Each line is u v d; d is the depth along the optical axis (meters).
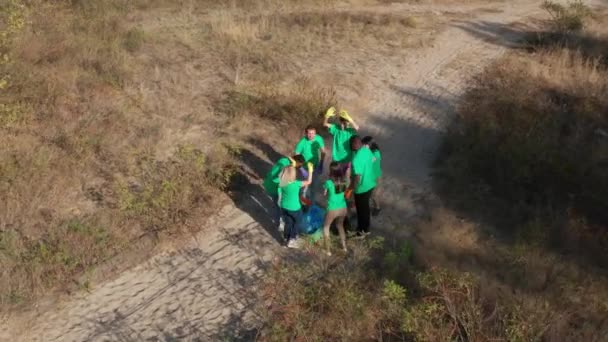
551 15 21.88
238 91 14.20
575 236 8.86
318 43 18.28
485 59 17.61
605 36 19.38
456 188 10.38
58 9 17.91
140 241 8.95
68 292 8.02
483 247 8.58
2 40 12.85
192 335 7.42
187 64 15.87
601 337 6.76
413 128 13.02
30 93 12.39
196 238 9.21
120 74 14.23
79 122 11.90
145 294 8.09
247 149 11.73
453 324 6.83
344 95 14.48
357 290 7.56
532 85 14.85
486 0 25.89
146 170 10.63
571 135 12.41
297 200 8.55
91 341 7.30
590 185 10.42
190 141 11.84
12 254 8.16
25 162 10.23
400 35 19.66
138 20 19.50
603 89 14.84
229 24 18.92
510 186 10.33
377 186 10.62
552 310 7.12
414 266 8.11
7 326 7.41
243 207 10.05
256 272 8.51
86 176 10.40
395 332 7.00
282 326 7.17
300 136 12.35
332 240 8.81
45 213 9.34
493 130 11.90
